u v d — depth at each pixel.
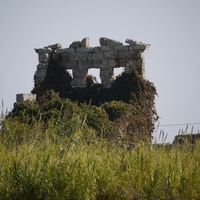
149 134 139.50
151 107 153.00
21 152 67.00
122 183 62.88
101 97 159.25
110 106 137.50
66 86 166.00
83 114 123.88
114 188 62.19
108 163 64.88
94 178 62.25
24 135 77.12
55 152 66.19
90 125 121.62
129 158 66.56
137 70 158.38
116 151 70.50
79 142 71.38
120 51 161.38
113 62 162.12
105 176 62.59
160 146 71.25
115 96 157.12
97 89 160.62
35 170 62.44
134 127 138.38
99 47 164.38
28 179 62.03
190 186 61.88
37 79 167.50
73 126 78.88
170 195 61.47
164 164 64.88
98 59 164.12
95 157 65.50
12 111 142.12
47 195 61.31
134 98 153.38
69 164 62.97
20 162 63.75
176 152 68.19
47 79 166.50
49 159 63.75
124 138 108.75
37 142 72.62
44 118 126.19
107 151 70.19
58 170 61.97
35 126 80.00
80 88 164.12
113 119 135.62
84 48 166.00
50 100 142.38
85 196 61.03
